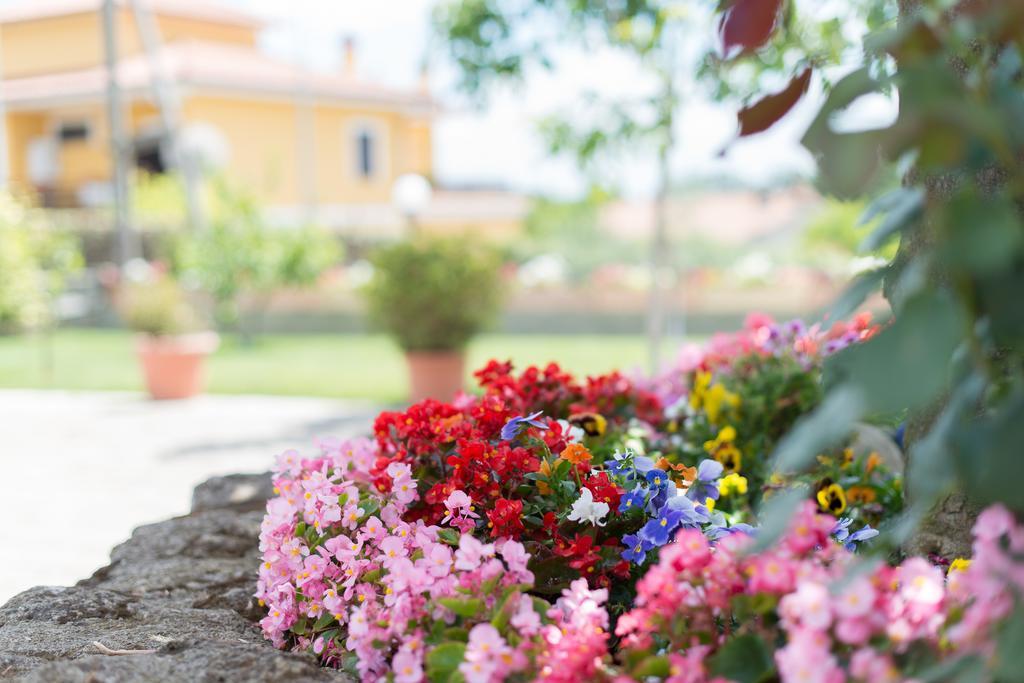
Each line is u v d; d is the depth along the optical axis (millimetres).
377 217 28609
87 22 28172
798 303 16125
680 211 27031
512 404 3734
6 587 4395
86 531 5367
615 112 7484
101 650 2492
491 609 2098
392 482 2816
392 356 13930
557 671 1850
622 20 6633
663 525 2391
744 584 1864
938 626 1668
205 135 24812
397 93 29078
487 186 33312
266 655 2246
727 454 3693
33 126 26938
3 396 10414
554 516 2473
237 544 3564
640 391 4230
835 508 3111
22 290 11219
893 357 1343
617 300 16547
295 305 17438
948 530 2471
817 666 1569
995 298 1405
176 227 19062
